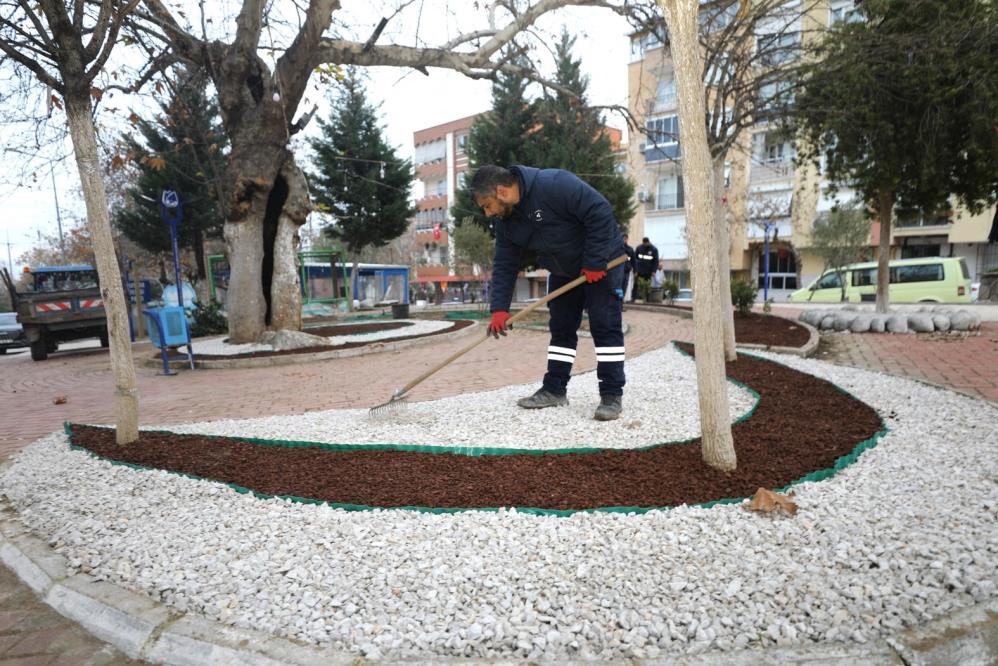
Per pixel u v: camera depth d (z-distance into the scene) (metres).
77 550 2.71
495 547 2.40
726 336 6.78
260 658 1.90
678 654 1.79
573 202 4.09
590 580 2.15
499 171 4.15
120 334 4.16
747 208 29.44
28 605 2.46
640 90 10.12
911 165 9.55
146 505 3.10
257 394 7.05
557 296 4.59
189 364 9.77
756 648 1.80
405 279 27.77
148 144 20.62
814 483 2.90
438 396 6.07
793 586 2.04
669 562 2.23
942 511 2.53
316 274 28.36
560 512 2.67
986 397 5.28
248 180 10.79
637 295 19.12
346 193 25.20
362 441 4.07
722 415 3.09
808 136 10.66
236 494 3.13
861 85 7.98
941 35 7.53
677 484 2.96
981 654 1.77
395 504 2.87
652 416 4.46
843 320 10.59
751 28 6.18
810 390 5.16
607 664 1.76
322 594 2.17
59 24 3.75
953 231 26.30
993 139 8.34
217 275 21.98
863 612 1.91
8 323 21.84
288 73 10.21
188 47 10.55
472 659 1.82
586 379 6.36
